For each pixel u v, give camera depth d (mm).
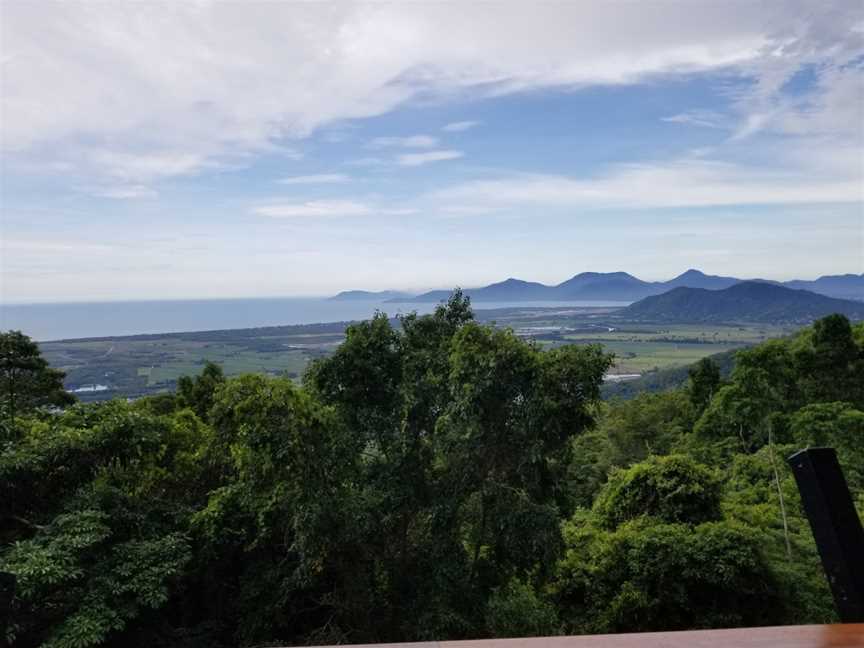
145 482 9984
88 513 7414
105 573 7070
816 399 19500
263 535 8359
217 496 8836
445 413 7996
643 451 27203
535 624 8523
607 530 12141
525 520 7484
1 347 14008
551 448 7836
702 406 26734
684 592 9766
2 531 7766
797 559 11484
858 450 14664
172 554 7637
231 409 7461
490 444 7816
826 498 1741
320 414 7660
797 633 1559
